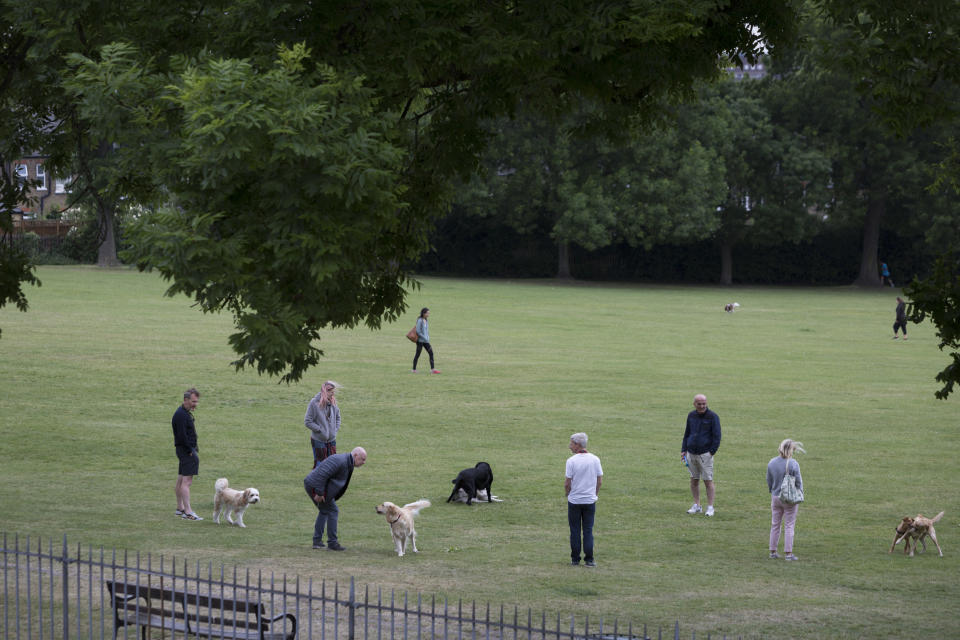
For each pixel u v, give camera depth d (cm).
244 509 1764
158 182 1004
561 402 3145
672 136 9175
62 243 8488
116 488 1997
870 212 10012
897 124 1255
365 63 1133
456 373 3675
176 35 1165
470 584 1437
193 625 1020
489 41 1133
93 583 1352
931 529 1722
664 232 9200
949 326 1229
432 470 2256
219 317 5131
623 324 5691
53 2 1169
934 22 1207
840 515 1989
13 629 1145
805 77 9531
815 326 5878
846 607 1386
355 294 1228
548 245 10300
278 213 973
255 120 911
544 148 9225
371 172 947
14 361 3497
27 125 1565
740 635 1229
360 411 2917
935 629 1288
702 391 3441
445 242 10312
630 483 2186
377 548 1648
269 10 1064
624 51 1230
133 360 3638
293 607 1271
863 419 2998
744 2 1332
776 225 9650
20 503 1828
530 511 1947
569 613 1301
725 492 2144
